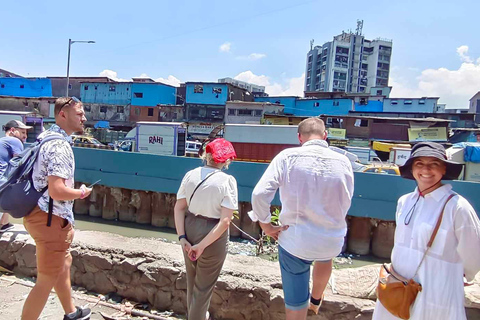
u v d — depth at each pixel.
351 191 2.26
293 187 2.20
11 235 3.99
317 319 2.81
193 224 2.49
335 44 93.69
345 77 94.81
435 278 1.84
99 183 12.16
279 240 2.33
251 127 19.94
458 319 1.80
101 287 3.49
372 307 2.73
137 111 45.03
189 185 2.51
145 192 11.86
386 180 9.27
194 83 43.50
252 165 10.35
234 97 45.25
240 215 10.59
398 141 31.91
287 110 47.97
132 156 11.70
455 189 8.70
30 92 49.09
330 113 45.44
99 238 3.94
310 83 105.19
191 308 2.52
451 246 1.84
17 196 2.35
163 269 3.25
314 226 2.19
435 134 31.47
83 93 46.47
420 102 46.09
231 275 3.20
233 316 3.04
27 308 2.48
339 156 2.28
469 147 14.23
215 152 2.53
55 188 2.30
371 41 97.69
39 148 2.41
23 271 3.75
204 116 43.41
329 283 3.10
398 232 2.08
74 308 2.81
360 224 9.71
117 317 3.01
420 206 1.98
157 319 3.04
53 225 2.46
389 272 2.05
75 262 3.59
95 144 23.56
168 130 21.33
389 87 59.75
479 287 2.87
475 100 57.09
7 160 4.18
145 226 11.75
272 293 2.96
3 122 19.20
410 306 1.89
